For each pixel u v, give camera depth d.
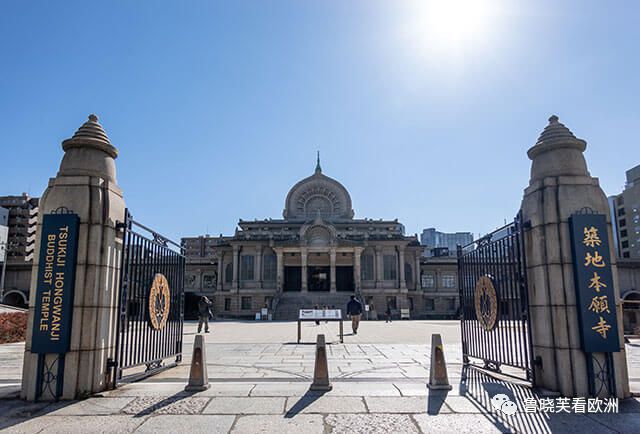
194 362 9.21
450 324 37.69
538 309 9.45
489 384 9.63
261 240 64.88
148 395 8.71
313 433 6.53
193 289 70.62
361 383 9.78
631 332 26.88
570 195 9.23
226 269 66.88
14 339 21.56
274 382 9.99
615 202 102.19
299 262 64.88
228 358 14.33
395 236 66.12
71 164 9.41
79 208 9.12
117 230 9.77
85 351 8.77
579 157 9.64
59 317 8.66
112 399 8.44
